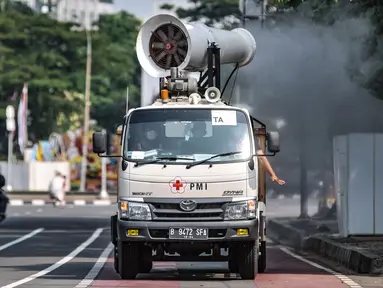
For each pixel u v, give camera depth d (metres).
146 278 30.72
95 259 38.53
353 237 41.59
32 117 153.00
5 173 132.00
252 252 29.64
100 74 163.62
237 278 30.72
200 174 28.92
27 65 150.00
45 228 60.28
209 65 32.00
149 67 32.16
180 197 28.91
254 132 30.94
